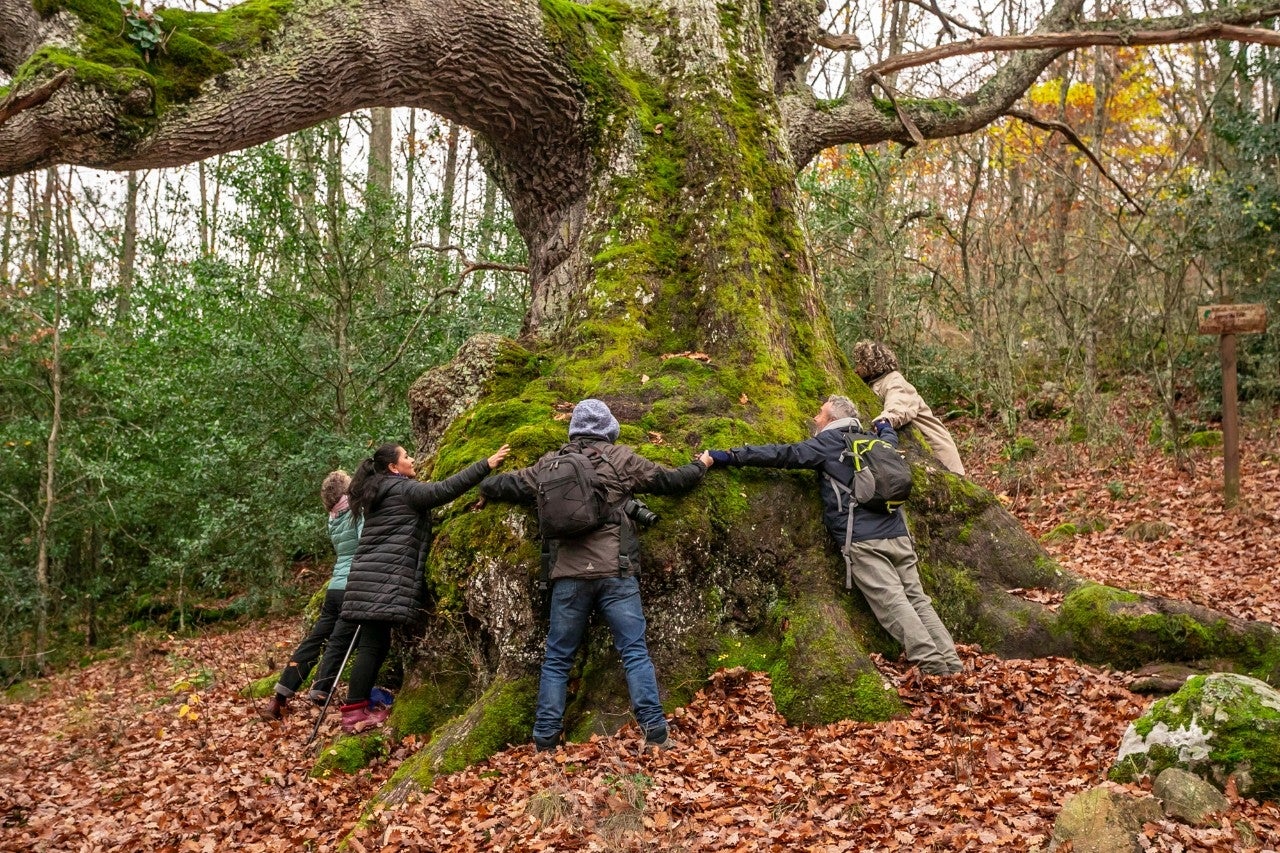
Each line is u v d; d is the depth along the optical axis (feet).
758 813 12.25
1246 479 34.71
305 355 37.55
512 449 16.81
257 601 39.19
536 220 24.40
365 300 39.40
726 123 22.09
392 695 18.06
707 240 21.01
